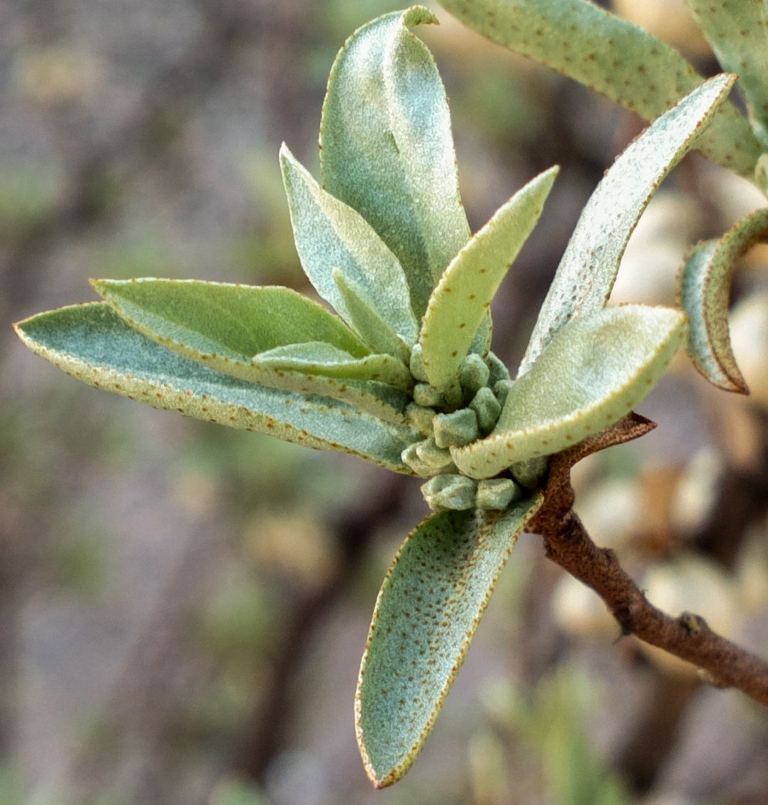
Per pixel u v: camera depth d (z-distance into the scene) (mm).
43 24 1061
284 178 232
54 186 979
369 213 230
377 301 226
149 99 1008
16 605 942
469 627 211
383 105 230
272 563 795
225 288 219
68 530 958
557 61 245
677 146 218
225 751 930
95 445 969
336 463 792
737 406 366
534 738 407
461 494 219
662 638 238
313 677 1019
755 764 707
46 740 1012
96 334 225
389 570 217
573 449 216
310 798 961
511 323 759
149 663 971
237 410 218
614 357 206
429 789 884
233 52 985
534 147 700
